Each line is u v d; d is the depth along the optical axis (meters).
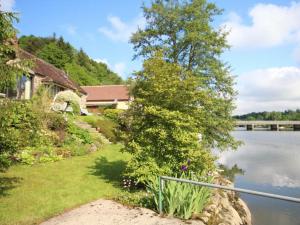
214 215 8.10
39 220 7.19
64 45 90.56
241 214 10.86
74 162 14.15
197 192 7.79
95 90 50.44
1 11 7.41
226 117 20.59
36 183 10.25
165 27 24.67
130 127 11.01
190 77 10.56
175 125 10.11
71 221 7.15
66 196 9.05
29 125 13.04
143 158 9.91
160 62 10.72
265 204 14.18
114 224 6.95
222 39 22.25
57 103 24.11
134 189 10.03
